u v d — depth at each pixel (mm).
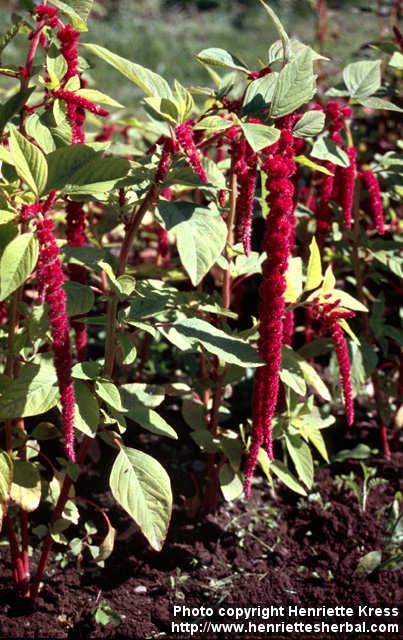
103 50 1198
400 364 1815
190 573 1581
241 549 1630
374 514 1690
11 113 1206
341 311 1376
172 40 5277
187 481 1762
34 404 1246
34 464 1449
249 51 4992
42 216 1161
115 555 1603
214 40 5254
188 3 5992
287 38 1280
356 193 1679
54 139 1304
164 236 1820
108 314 1315
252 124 1184
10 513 1429
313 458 1823
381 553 1612
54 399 1250
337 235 1738
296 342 2037
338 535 1655
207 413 1615
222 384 1555
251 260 1509
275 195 1227
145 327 1302
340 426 1895
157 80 1231
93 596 1526
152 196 1257
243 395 1940
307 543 1650
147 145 2037
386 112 2197
